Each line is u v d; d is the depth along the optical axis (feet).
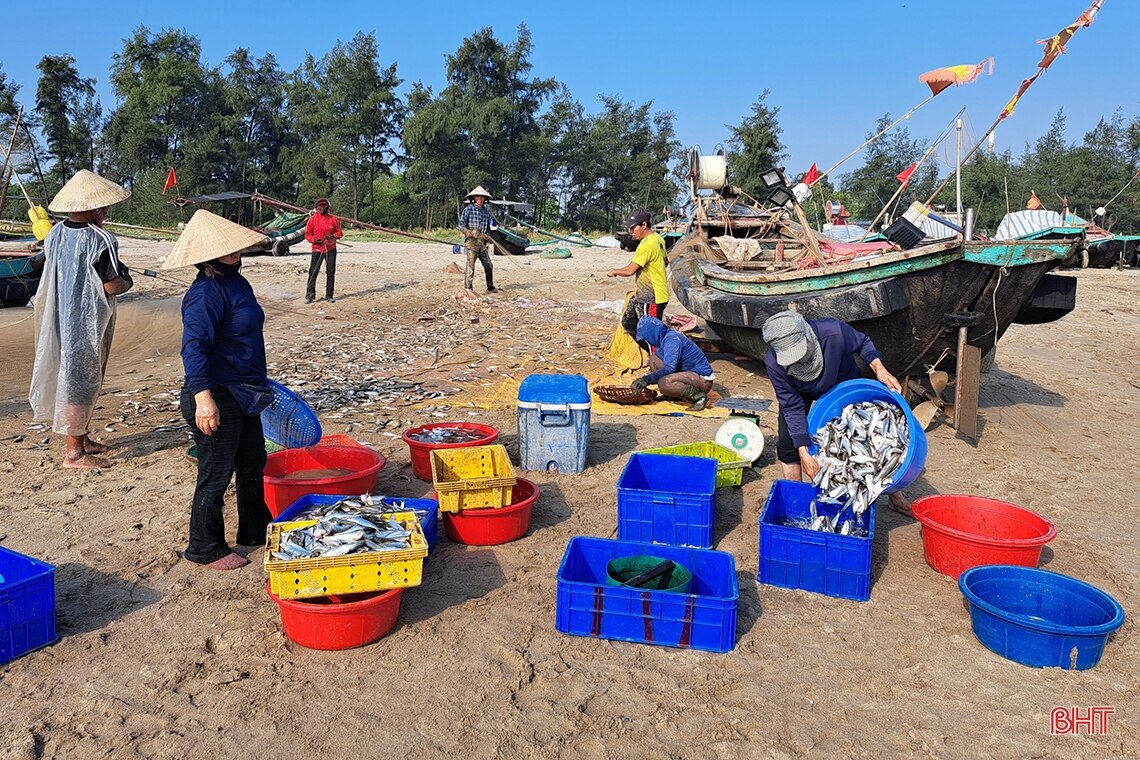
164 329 43.01
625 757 11.61
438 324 46.11
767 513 17.19
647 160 234.58
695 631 14.23
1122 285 77.71
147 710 12.43
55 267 21.57
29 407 28.58
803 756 11.66
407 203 218.79
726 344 38.40
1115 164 170.60
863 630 14.99
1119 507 21.74
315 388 31.96
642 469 20.34
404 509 16.92
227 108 210.79
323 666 13.64
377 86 203.62
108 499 20.42
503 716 12.43
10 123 76.64
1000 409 31.60
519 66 210.18
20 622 13.60
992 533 18.30
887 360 28.32
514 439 26.20
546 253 95.55
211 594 15.88
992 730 12.26
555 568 17.28
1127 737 12.14
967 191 157.69
